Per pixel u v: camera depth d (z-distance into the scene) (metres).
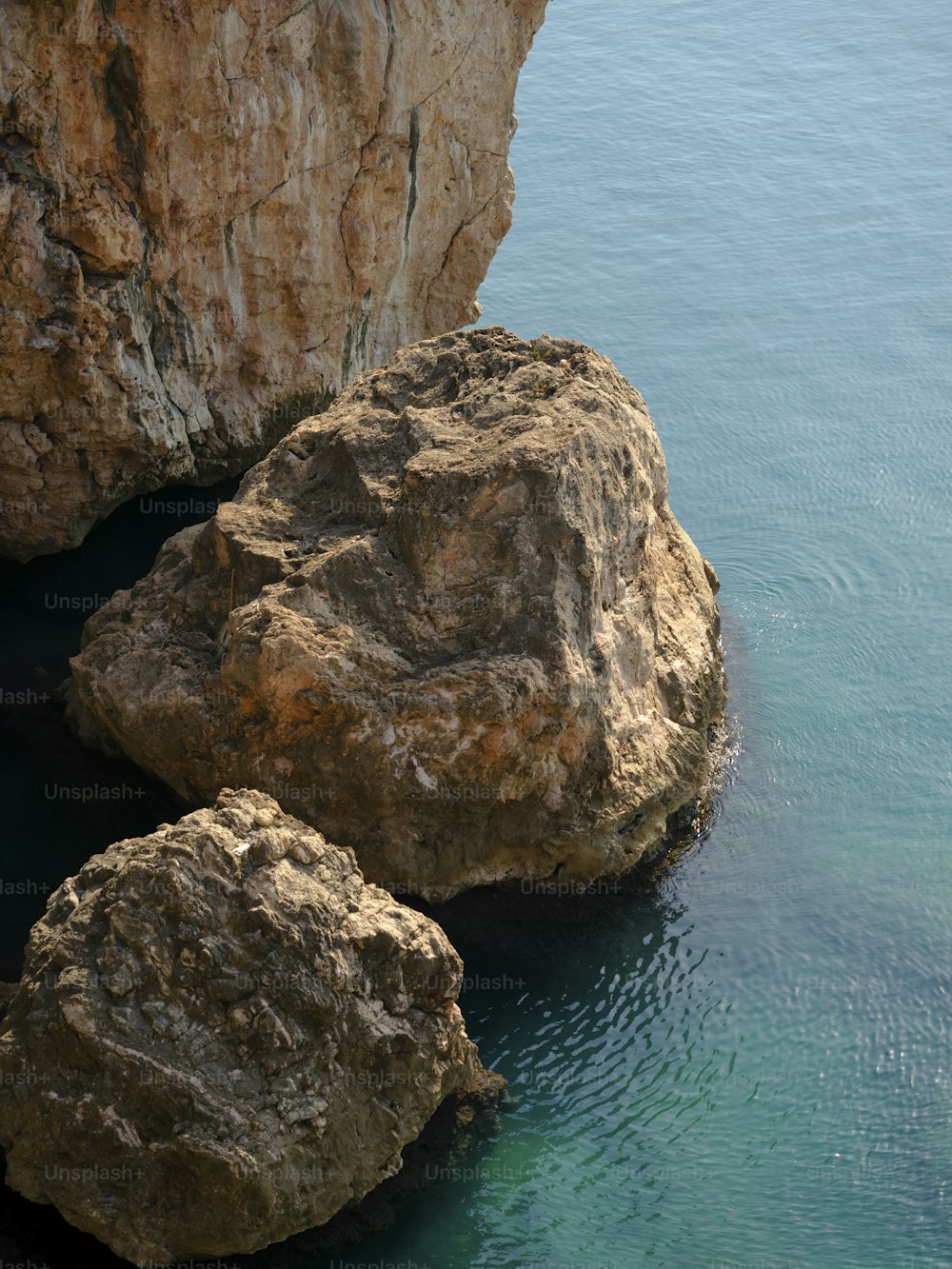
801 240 31.64
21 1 17.38
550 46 40.12
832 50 39.94
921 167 34.41
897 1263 13.20
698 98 37.47
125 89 18.55
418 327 24.36
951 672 20.69
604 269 30.44
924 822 18.03
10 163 18.11
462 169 23.05
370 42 20.62
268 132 20.11
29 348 18.91
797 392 27.03
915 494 24.55
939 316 29.20
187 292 20.64
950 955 16.22
